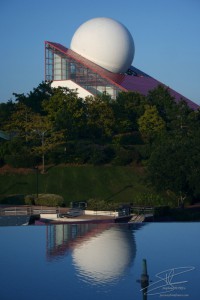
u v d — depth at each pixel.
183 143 62.91
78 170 75.56
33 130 78.19
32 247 29.09
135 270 23.77
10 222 45.66
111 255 26.81
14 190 69.19
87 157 77.44
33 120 79.25
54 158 77.12
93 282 22.02
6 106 88.38
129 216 50.00
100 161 77.88
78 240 31.03
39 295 20.56
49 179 72.50
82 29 124.81
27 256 26.77
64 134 79.62
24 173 74.31
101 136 87.06
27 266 24.70
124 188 70.06
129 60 125.12
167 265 24.81
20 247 29.20
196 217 53.59
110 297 20.25
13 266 24.78
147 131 88.12
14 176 73.44
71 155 77.25
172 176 60.44
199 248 28.84
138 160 78.38
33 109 90.19
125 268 24.08
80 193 68.31
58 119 81.31
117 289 21.09
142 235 32.81
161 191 63.62
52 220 46.62
